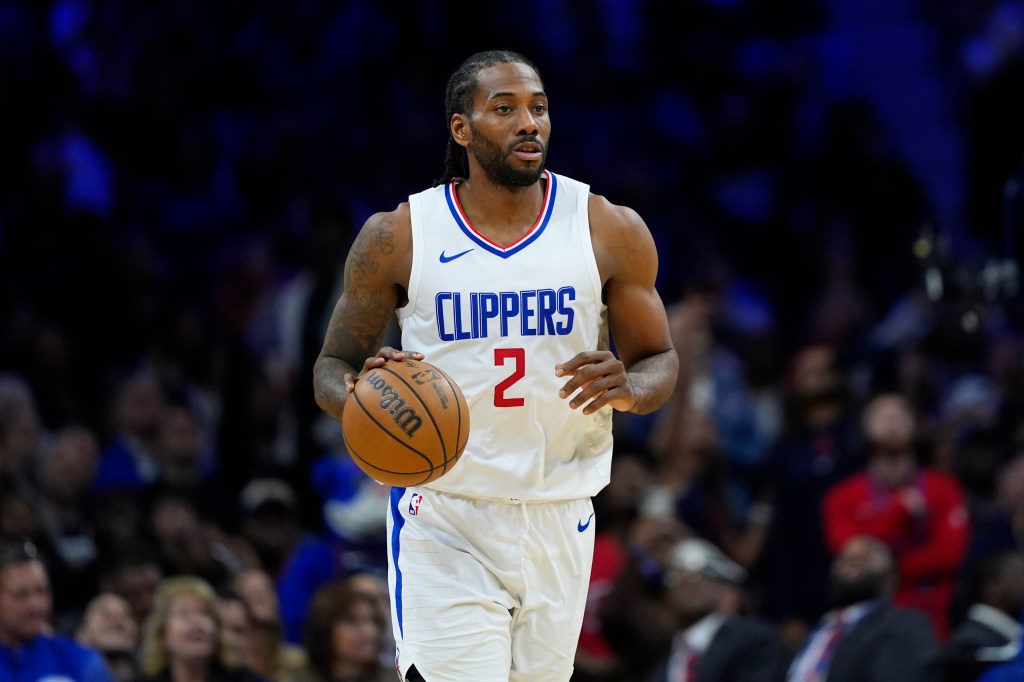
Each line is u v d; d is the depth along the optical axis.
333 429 34.03
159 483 30.33
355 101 47.22
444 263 14.11
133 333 38.31
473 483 14.21
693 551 26.05
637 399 13.73
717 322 38.88
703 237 45.34
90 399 36.62
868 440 29.20
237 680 22.59
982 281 28.58
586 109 48.25
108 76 45.66
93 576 27.69
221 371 36.41
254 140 46.19
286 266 42.75
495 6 48.84
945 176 49.06
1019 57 46.41
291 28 47.94
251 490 31.31
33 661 21.20
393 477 13.42
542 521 14.48
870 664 23.16
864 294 44.03
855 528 28.64
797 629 28.86
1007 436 33.81
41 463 31.39
